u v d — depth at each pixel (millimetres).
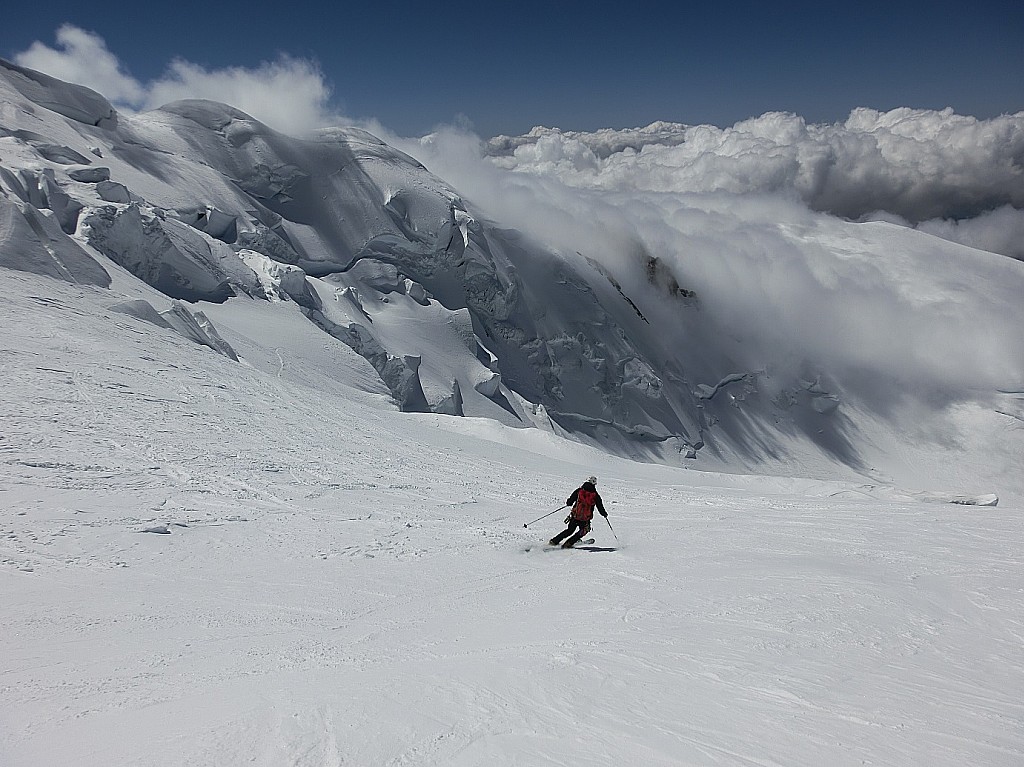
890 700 3719
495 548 10867
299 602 7547
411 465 21812
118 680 4914
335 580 8625
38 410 18297
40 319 28094
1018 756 3018
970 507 17109
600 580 7766
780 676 4102
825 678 4086
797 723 3375
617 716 3451
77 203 57219
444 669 4391
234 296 69188
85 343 26625
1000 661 4465
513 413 103938
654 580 7598
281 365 53000
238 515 12789
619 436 128125
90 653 5730
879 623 5422
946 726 3363
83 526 10961
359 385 61750
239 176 110562
